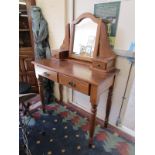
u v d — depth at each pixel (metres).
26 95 1.15
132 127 1.45
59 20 1.65
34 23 1.80
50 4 1.67
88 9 1.39
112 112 1.57
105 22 1.30
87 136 1.49
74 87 1.19
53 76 1.34
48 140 1.44
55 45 1.84
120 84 1.40
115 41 1.29
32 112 1.85
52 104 2.05
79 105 1.92
